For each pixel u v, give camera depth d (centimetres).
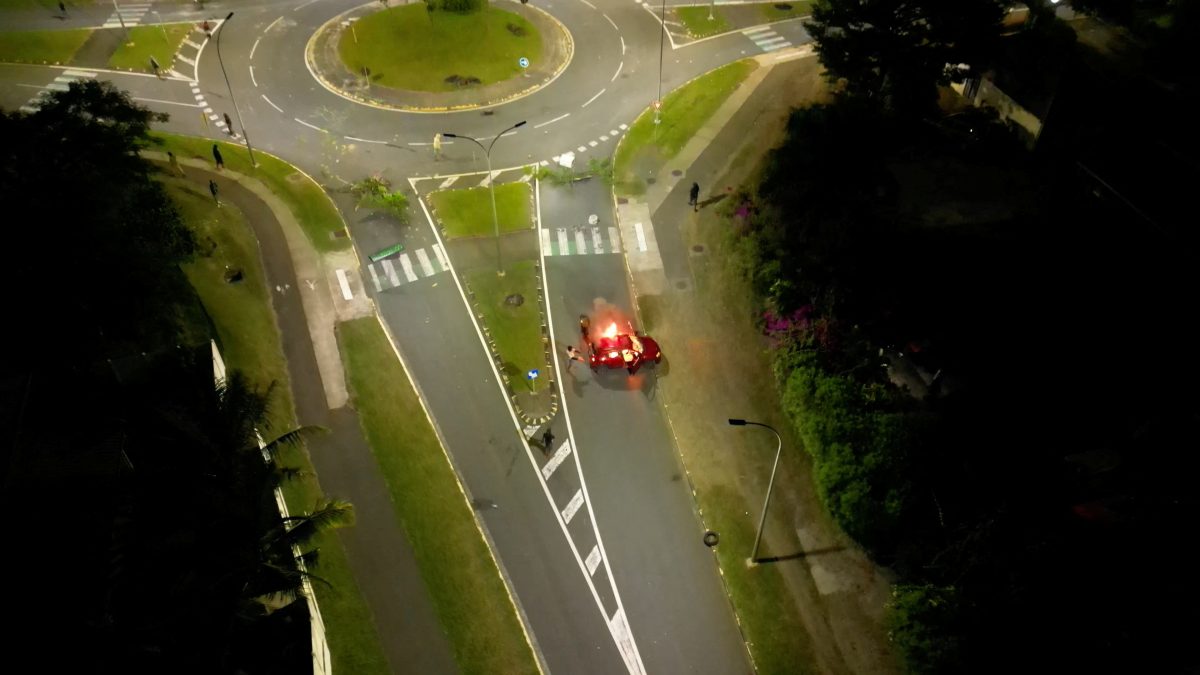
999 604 3022
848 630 3231
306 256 4812
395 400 4047
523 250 4938
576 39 6956
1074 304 4012
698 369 4219
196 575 2430
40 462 2656
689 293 4647
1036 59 4947
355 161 5544
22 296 3291
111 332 3512
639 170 5541
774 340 4206
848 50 5084
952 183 4838
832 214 4559
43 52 6288
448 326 4447
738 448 3862
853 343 3906
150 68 6262
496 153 5678
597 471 3794
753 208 4919
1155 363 3681
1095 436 3556
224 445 2731
